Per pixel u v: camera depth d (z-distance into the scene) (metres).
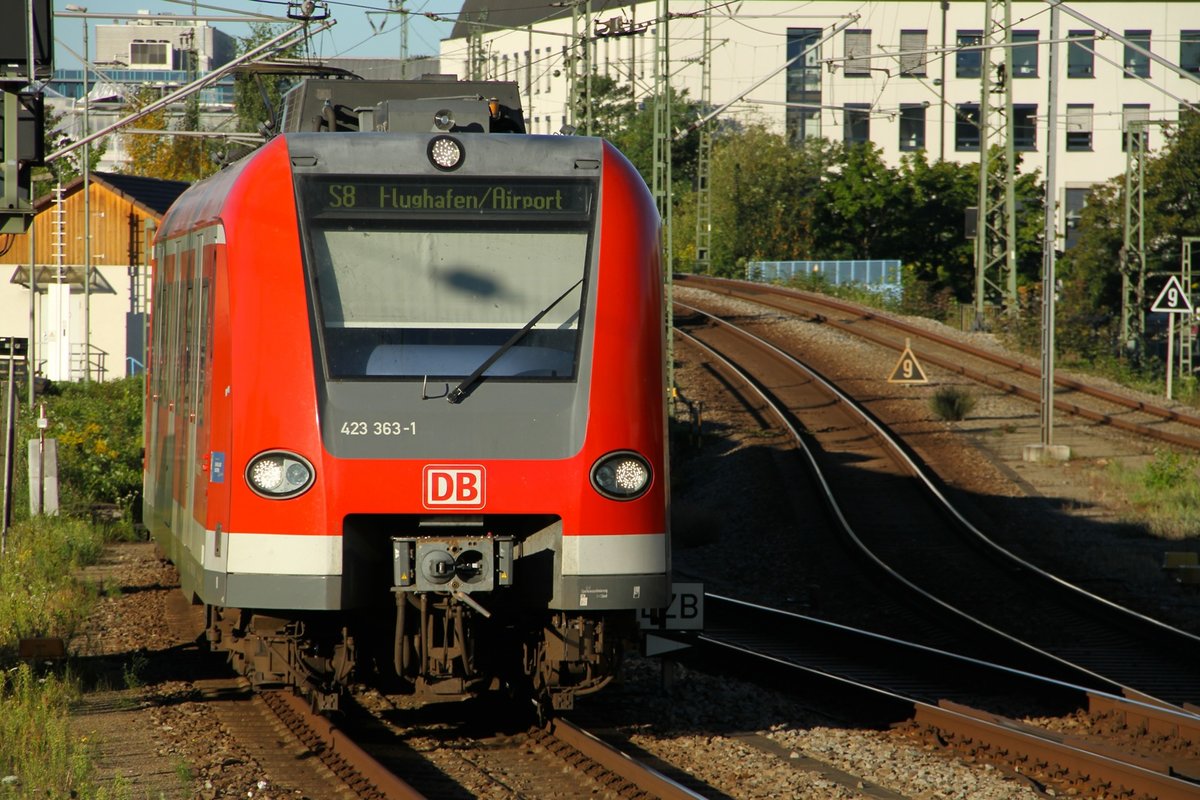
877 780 31.61
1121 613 55.78
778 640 52.22
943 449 99.88
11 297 164.38
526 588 31.44
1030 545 74.06
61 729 31.95
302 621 32.47
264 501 30.30
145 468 49.72
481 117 34.75
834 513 79.19
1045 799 30.36
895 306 186.38
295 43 73.94
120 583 58.94
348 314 31.20
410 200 31.91
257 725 35.09
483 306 31.69
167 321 43.16
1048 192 96.06
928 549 72.19
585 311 31.72
